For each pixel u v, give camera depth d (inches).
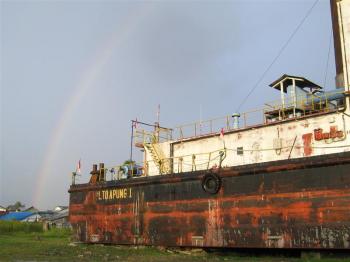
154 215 973.2
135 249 981.8
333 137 783.1
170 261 747.4
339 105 854.5
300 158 731.4
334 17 878.4
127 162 1154.0
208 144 1026.7
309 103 921.5
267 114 978.7
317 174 707.4
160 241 948.0
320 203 697.0
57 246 1126.4
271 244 751.7
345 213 665.0
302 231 713.0
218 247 846.5
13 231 2089.1
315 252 709.9
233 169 828.6
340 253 686.5
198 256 829.8
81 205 1191.6
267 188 771.4
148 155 1184.8
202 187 877.8
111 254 893.8
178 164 1075.9
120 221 1058.1
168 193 950.4
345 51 786.2
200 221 872.3
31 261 777.6
